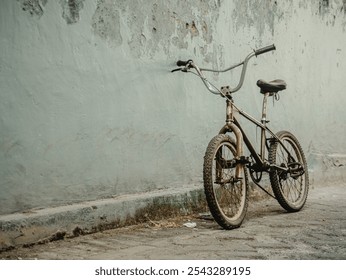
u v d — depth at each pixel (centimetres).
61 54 346
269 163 434
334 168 656
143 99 410
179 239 343
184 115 450
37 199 333
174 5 438
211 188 362
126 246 323
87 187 365
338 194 571
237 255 302
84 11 362
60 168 346
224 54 495
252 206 495
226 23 497
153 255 301
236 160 386
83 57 361
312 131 645
